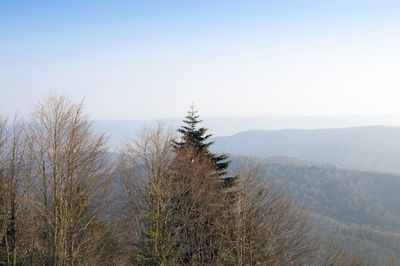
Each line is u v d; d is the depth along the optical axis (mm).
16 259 18859
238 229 19359
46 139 18578
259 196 20422
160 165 19547
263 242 19906
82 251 20281
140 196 19891
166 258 17875
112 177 20203
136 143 20172
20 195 18781
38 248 19016
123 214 20297
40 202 18516
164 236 18453
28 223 19422
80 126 19625
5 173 18812
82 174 19516
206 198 20547
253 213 19969
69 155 18531
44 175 18391
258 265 19594
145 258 17219
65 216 18141
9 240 18578
